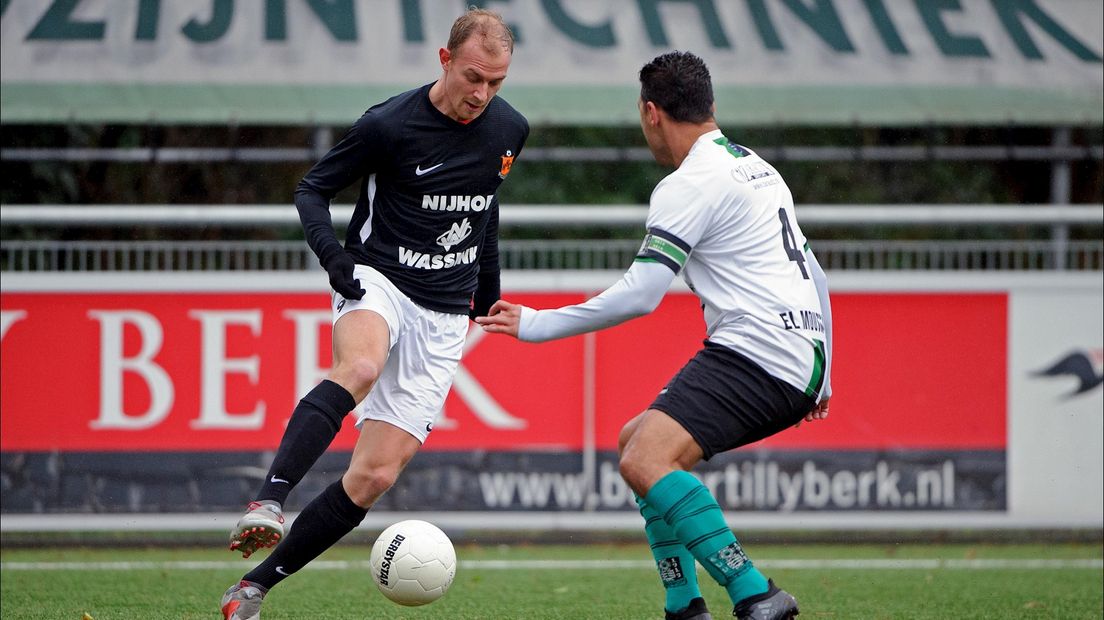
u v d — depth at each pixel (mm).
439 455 25906
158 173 40031
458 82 14305
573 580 22719
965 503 26250
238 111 31609
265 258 27234
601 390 26062
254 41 32500
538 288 25703
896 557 26359
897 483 26203
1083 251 28781
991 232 40688
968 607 19938
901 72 33281
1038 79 33188
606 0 33812
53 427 25422
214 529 25625
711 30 33562
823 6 34125
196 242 26781
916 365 26234
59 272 25469
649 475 13078
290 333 25703
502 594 21031
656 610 19406
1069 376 26375
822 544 28641
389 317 14820
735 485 26141
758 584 12938
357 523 15055
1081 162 41750
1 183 38344
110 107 31391
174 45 32281
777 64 33219
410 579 15109
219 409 25625
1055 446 26328
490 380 25969
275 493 13203
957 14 34188
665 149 14273
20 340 25375
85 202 39406
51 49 31953
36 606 19438
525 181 43781
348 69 32250
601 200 43781
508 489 25969
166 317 25578
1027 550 27516
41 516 25344
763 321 13203
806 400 13477
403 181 14867
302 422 13594
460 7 33438
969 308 26312
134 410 25531
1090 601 20562
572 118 32219
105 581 22266
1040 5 34375
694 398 13203
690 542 13055
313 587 21641
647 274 13141
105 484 25453
